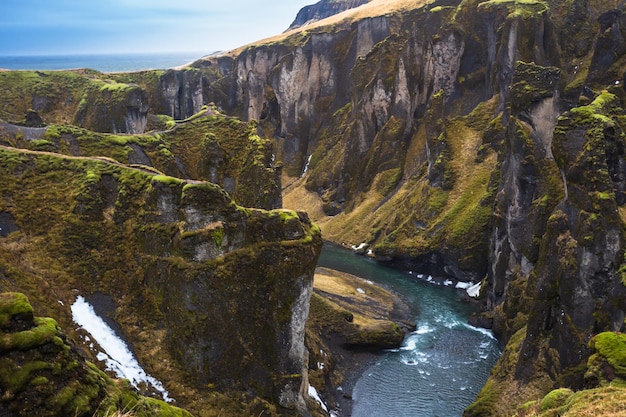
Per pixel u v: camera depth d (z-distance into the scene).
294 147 172.38
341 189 136.38
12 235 49.12
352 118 147.50
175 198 48.91
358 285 91.12
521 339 56.25
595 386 31.83
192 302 46.16
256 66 191.62
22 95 116.19
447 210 100.31
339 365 64.62
